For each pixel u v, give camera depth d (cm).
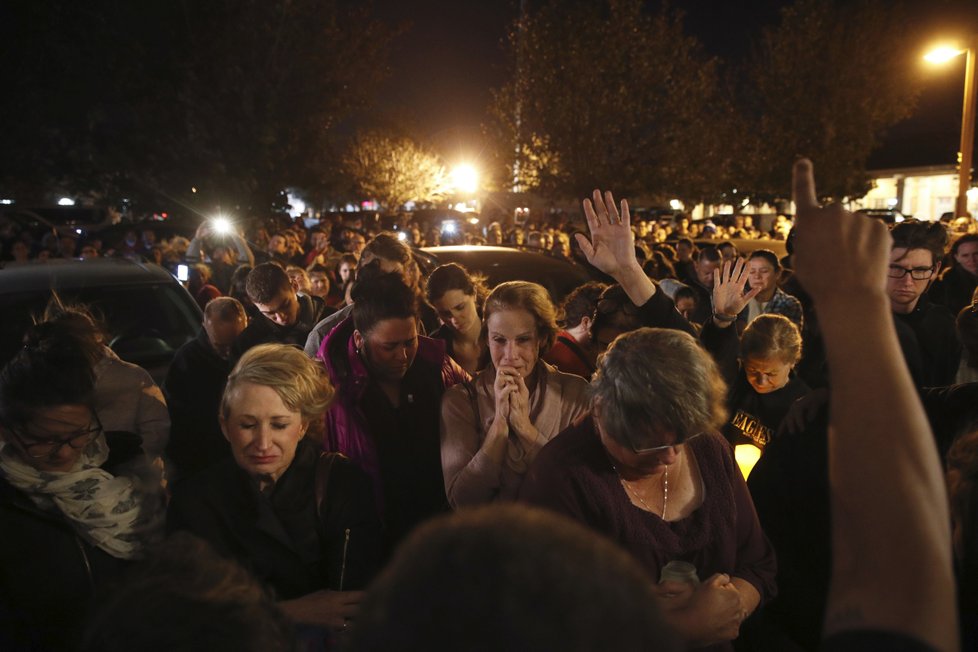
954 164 2889
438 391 315
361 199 3850
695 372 170
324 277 652
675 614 171
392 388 315
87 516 204
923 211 3325
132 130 1628
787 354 310
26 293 496
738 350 327
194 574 101
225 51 1620
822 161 2903
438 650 53
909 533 74
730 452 203
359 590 219
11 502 197
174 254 1089
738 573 201
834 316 85
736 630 174
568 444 193
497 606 53
